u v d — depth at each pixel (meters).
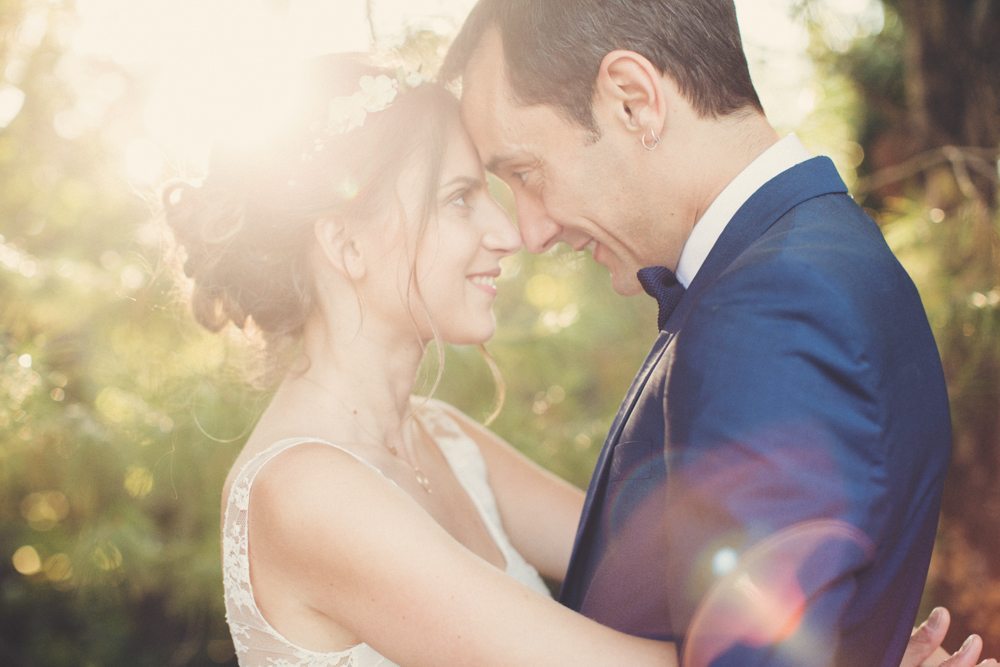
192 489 3.09
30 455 3.04
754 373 1.42
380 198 1.91
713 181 1.74
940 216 2.82
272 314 1.97
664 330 1.79
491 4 1.88
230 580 1.82
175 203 2.03
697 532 1.43
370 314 1.97
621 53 1.71
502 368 3.14
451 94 1.97
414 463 2.09
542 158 1.84
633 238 1.85
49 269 3.26
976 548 2.72
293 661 1.77
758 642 1.34
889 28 3.30
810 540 1.35
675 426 1.50
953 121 2.88
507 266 3.24
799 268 1.47
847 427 1.40
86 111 3.58
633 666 1.58
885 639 1.59
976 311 2.58
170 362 3.04
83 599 3.38
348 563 1.67
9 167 3.57
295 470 1.75
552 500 2.39
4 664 3.73
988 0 2.78
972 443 2.67
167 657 3.82
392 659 1.70
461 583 1.62
